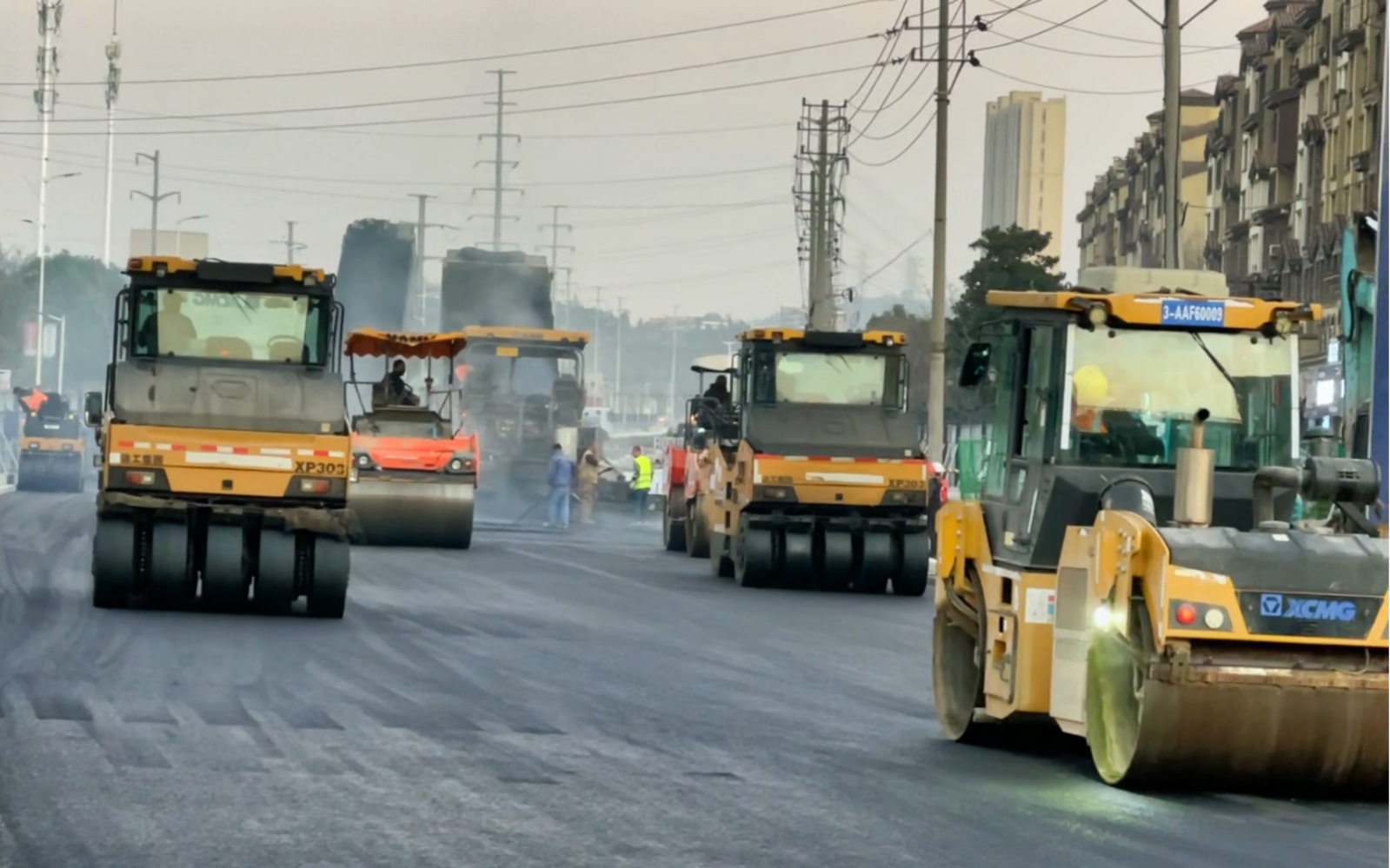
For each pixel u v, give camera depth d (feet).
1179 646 48.91
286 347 97.81
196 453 91.76
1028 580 57.82
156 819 42.45
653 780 50.83
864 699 73.41
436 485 156.04
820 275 338.95
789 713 67.72
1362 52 297.33
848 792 50.34
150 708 60.34
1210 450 54.85
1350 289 88.89
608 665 80.84
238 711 60.80
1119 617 51.21
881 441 132.26
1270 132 373.61
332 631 88.89
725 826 44.45
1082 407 60.70
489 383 221.66
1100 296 61.21
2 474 263.90
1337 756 49.42
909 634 101.81
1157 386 61.31
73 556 128.06
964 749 60.64
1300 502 63.00
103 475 93.15
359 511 154.51
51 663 70.95
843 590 135.44
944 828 45.21
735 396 143.02
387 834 41.86
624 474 265.75
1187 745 49.26
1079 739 63.36
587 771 52.01
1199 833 45.32
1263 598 49.03
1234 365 61.72
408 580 124.36
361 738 56.24
